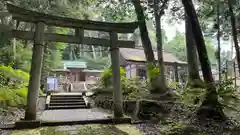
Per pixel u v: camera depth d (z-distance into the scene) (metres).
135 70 17.11
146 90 8.80
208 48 27.22
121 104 6.62
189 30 10.37
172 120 6.28
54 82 14.23
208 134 4.87
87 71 24.31
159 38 8.79
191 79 9.81
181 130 5.20
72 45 30.58
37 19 6.08
